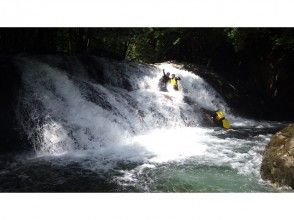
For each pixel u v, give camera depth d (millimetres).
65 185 5816
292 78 15156
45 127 7664
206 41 17359
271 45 15430
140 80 12391
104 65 11672
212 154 7535
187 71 14320
